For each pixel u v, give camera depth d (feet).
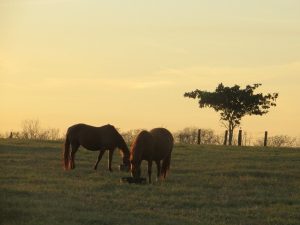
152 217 59.16
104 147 93.81
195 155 118.32
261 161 110.42
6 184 74.79
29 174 84.64
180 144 144.66
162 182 82.12
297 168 100.99
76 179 81.71
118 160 107.65
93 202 64.75
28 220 52.95
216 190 77.41
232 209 65.87
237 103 201.46
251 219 61.41
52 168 93.30
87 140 93.45
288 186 83.35
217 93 201.87
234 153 123.44
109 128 94.27
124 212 60.54
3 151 115.65
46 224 51.93
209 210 64.95
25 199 63.10
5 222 51.80
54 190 70.85
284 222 60.29
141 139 79.97
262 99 202.69
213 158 113.80
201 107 202.39
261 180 86.28
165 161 85.56
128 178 79.30
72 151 94.48
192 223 57.21
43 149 121.80
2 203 59.67
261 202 70.64
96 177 84.28
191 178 86.79
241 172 93.66
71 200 64.85
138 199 68.39
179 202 67.72
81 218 55.42
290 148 138.51
